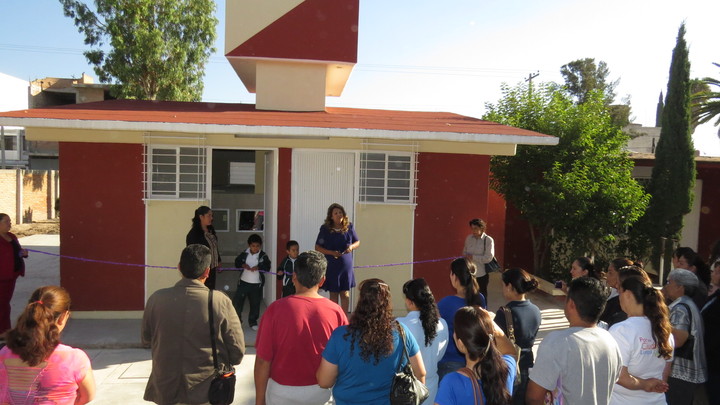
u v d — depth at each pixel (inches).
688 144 455.8
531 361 152.3
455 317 112.0
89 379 115.0
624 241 450.9
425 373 130.7
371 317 120.5
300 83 376.2
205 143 302.7
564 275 404.8
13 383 107.0
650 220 456.8
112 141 294.7
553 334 118.0
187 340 135.5
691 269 195.9
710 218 520.7
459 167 329.4
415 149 320.2
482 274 298.7
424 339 141.1
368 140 316.5
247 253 286.0
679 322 151.9
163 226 302.7
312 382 133.5
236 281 416.2
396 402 115.8
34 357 106.3
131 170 299.3
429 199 327.3
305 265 135.6
